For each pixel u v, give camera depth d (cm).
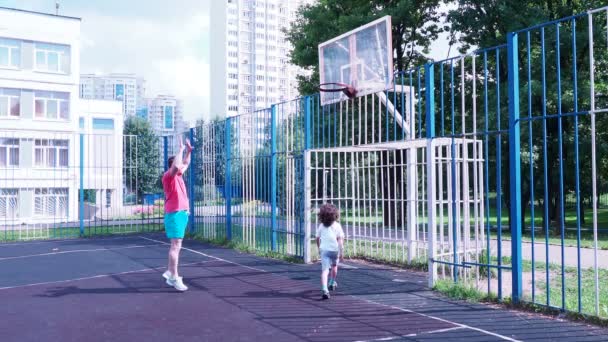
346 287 822
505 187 2011
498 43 1900
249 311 675
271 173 1188
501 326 587
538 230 2094
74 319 643
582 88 1777
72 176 3052
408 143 916
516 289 670
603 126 1956
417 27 2380
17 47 3050
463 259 802
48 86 3131
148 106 13475
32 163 2947
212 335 570
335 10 2347
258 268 1011
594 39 1820
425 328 585
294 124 1125
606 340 529
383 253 1088
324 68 1097
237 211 1367
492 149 1855
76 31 3247
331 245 761
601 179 2448
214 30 10631
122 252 1260
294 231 1116
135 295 779
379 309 675
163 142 1827
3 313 673
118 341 551
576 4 1991
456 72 1908
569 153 1978
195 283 868
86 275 949
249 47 10625
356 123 1354
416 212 1023
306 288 818
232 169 1378
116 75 12962
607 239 1700
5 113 2992
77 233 1769
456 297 733
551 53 1828
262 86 10706
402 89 928
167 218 814
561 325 587
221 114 10425
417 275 922
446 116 1839
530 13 1897
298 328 593
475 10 2003
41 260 1141
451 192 816
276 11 10912
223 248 1317
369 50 987
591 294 751
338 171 1141
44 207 2769
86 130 4003
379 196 1485
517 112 671
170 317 649
